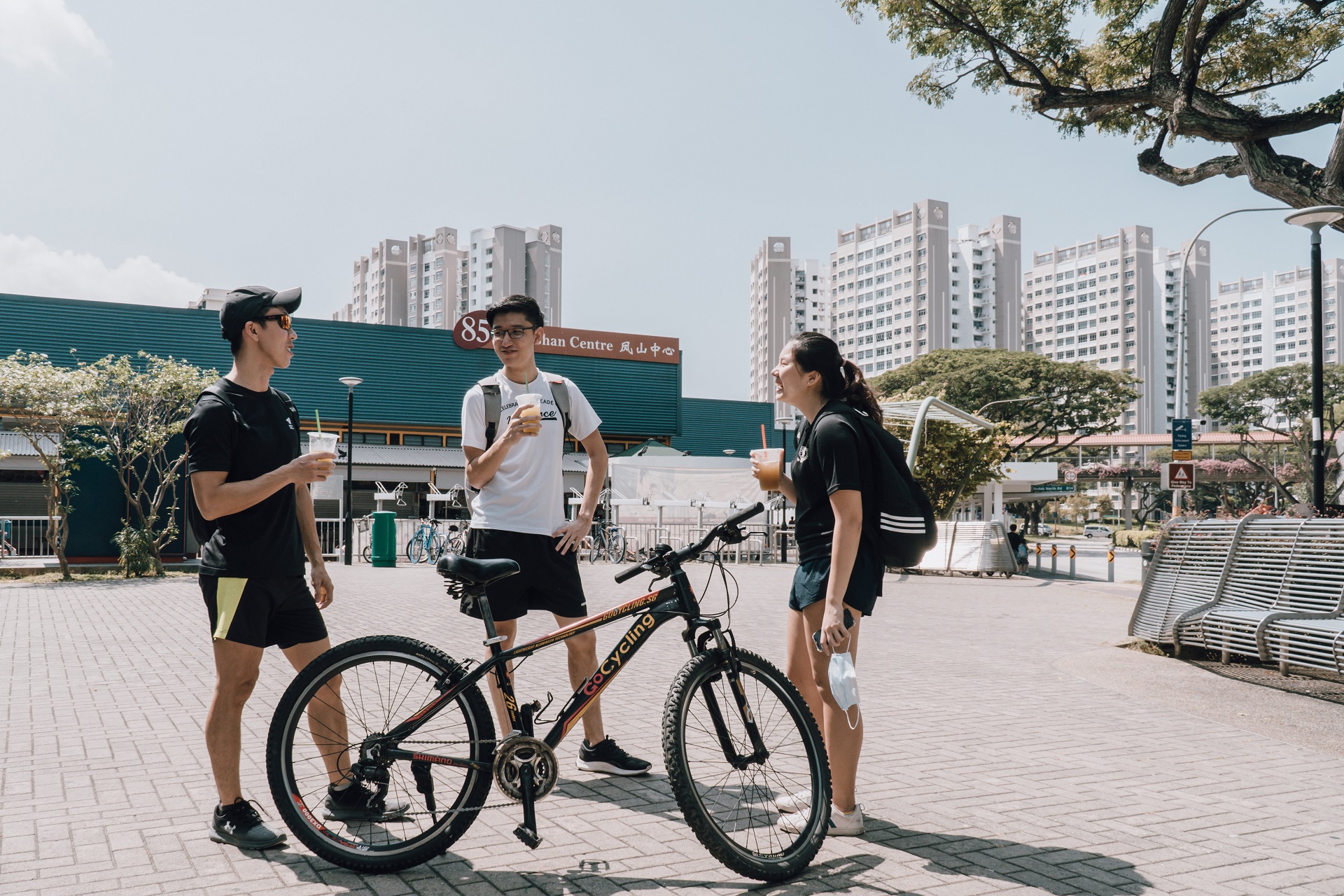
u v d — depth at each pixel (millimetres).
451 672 2928
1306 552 6355
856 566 3160
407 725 2887
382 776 2871
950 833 3256
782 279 174000
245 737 4582
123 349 29672
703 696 2990
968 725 5012
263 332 3158
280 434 3168
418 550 21000
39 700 5625
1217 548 7215
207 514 2949
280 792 2830
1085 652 7676
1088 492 107438
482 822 3342
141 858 2939
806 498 3289
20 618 10234
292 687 2881
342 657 2916
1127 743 4602
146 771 3998
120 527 20562
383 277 176750
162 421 18609
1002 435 22578
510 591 3787
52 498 17031
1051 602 13289
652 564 3018
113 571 18547
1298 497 56562
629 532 21703
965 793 3738
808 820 2932
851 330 171125
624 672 6598
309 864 2902
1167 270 159625
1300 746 4590
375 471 33938
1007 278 157250
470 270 167375
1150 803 3613
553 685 6078
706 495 21750
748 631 9414
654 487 21969
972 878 2832
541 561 3828
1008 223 157125
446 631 8961
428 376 36062
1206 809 3537
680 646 7934
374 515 19438
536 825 2873
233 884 2730
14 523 20000
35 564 18906
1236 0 13594
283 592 3107
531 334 3977
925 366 63969
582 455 37781
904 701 5699
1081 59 14469
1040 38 14414
